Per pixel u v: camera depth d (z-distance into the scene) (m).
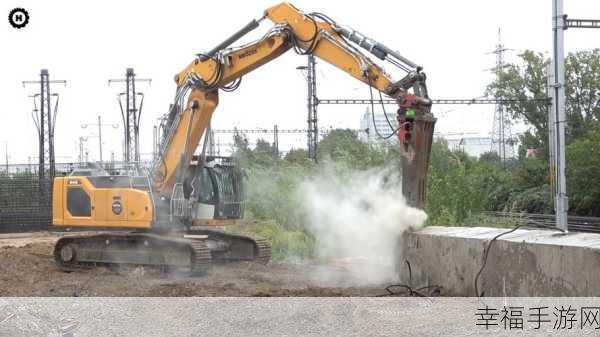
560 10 23.62
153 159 18.36
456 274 12.34
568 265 9.56
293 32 16.50
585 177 37.25
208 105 17.94
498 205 45.03
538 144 56.75
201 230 19.42
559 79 23.59
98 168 18.77
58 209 18.77
